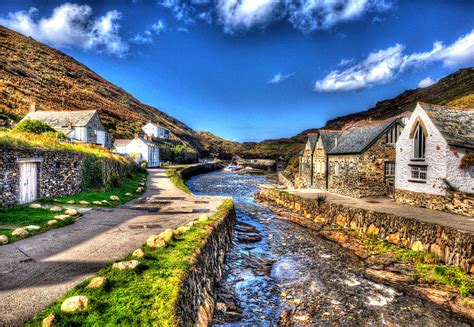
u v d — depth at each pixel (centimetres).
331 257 1447
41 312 528
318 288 1105
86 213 1497
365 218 1747
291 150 13712
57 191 1712
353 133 2889
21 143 1448
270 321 870
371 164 2419
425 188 1891
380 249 1477
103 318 519
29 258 810
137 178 3534
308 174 3519
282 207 2711
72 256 839
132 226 1260
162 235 984
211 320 805
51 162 1653
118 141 6962
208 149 14362
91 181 2164
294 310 940
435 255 1287
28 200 1464
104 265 776
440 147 1769
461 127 1838
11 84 8394
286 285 1127
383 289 1102
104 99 12250
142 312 548
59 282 661
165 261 798
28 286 636
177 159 8812
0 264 758
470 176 1758
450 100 8331
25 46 12962
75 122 5166
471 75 11194
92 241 1002
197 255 885
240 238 1748
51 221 1173
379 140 2433
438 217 1545
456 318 912
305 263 1362
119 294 602
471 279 1080
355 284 1143
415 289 1076
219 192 4009
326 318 898
